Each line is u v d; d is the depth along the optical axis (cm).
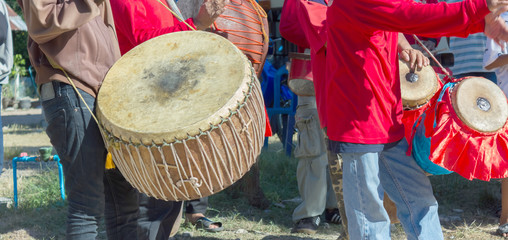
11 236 526
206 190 317
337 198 418
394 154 376
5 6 542
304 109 538
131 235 384
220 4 418
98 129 340
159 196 322
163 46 358
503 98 353
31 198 649
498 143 348
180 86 327
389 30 330
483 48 584
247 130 316
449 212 600
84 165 340
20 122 1809
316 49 385
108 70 348
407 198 379
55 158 633
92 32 337
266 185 720
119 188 377
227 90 314
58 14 319
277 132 956
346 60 350
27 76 3009
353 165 355
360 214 359
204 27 427
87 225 348
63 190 643
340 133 353
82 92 336
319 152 529
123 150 315
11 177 769
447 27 312
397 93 364
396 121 360
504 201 521
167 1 432
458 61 599
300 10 411
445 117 347
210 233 543
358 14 334
